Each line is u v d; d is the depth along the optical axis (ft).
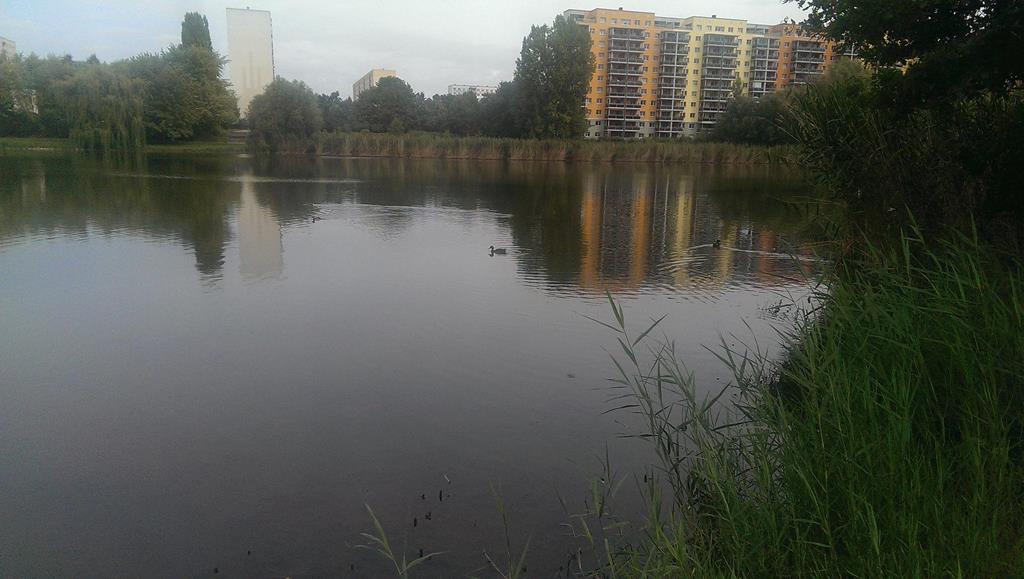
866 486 9.75
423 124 251.39
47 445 16.01
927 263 18.85
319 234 47.03
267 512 13.39
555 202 73.61
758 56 320.91
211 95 179.11
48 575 11.51
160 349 22.66
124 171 99.04
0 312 26.71
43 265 35.01
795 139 25.23
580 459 15.43
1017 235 18.39
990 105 21.22
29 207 56.90
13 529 12.80
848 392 11.36
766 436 12.65
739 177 124.98
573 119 208.85
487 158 180.45
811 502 10.39
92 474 14.76
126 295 29.45
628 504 13.52
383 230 49.75
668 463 15.02
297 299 29.30
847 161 23.35
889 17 19.08
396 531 12.76
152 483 14.43
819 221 25.89
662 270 36.70
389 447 16.03
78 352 22.25
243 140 214.48
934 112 21.01
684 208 69.00
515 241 46.09
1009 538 8.82
